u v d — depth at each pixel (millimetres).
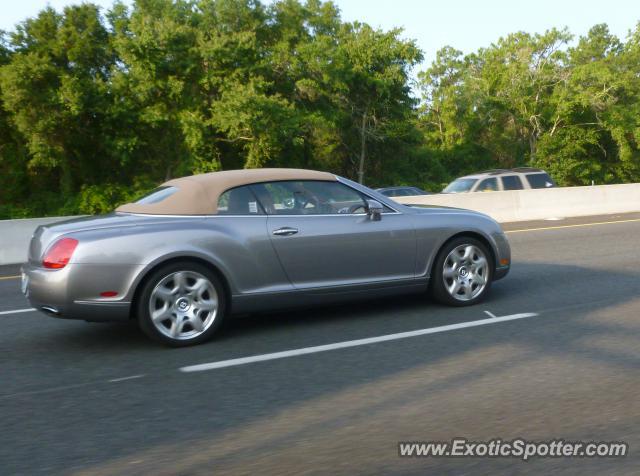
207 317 5703
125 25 47031
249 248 5832
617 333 5668
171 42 44000
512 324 6078
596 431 3543
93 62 46875
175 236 5570
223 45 44344
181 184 6102
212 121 42844
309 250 6078
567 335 5645
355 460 3266
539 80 63125
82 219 6031
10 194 49031
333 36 54281
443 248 6773
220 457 3340
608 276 8625
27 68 41688
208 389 4469
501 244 7059
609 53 69562
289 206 6148
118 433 3707
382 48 50219
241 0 50000
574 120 62500
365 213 6434
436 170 62562
